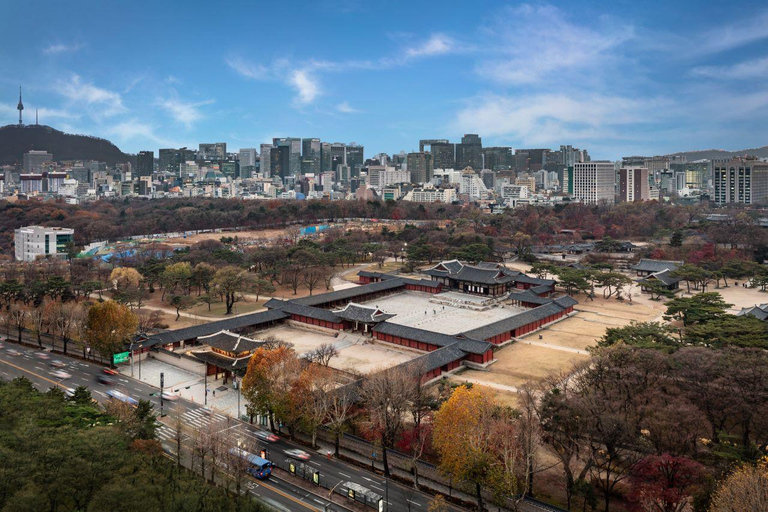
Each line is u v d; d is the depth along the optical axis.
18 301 193.50
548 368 138.00
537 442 84.62
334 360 144.38
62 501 69.12
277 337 165.75
